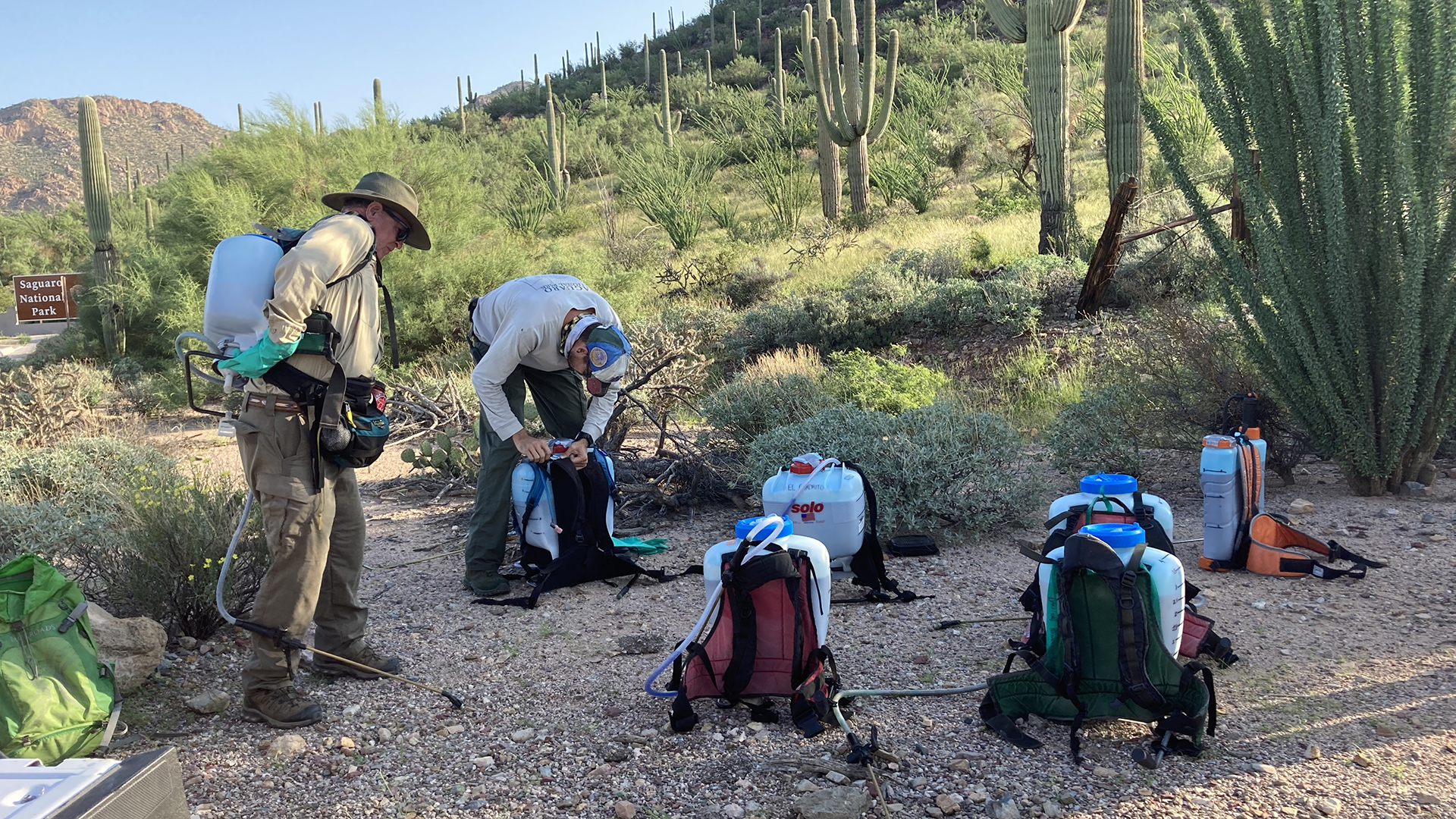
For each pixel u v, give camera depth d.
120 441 8.01
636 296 16.72
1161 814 2.61
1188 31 6.38
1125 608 2.94
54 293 17.56
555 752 3.14
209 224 14.70
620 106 55.06
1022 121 24.19
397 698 3.64
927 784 2.84
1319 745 2.95
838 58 21.12
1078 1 12.41
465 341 14.73
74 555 4.66
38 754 2.81
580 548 4.96
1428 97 5.53
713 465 7.01
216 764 3.12
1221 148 17.69
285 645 3.38
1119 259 11.50
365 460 3.50
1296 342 5.98
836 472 4.57
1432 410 5.84
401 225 3.67
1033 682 3.17
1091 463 6.74
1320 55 5.82
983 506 5.55
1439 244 5.52
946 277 13.56
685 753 3.09
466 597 4.94
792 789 2.84
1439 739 2.96
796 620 3.25
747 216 26.53
